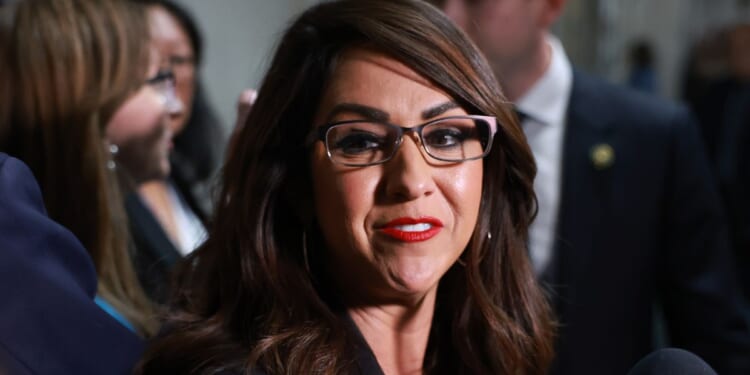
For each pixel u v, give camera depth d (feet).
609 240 7.78
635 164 7.85
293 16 4.95
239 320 4.46
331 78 4.30
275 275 4.45
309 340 4.28
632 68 19.94
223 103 15.70
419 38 4.24
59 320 4.07
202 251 4.91
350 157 4.23
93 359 4.14
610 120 7.96
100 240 5.85
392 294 4.43
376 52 4.26
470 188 4.34
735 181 13.43
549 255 7.82
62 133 5.85
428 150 4.24
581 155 7.87
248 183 4.53
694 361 4.13
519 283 5.08
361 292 4.57
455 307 5.01
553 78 7.97
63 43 5.88
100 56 5.96
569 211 7.80
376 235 4.23
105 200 5.89
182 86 8.96
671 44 21.26
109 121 6.01
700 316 7.81
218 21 15.65
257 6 15.57
